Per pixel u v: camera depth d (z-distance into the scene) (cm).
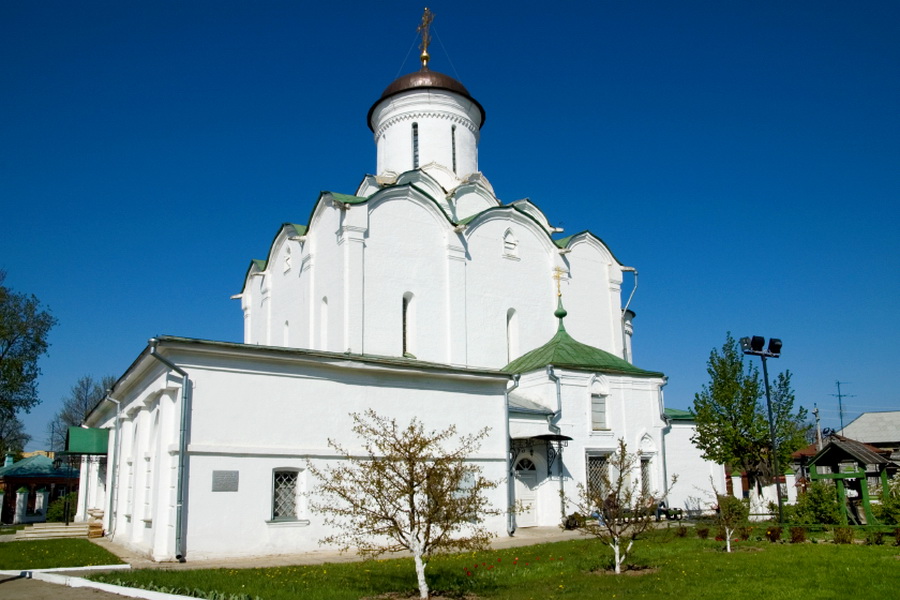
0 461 5925
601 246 3841
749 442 2852
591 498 1744
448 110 3838
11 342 5331
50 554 2075
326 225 3056
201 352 1945
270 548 1958
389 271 2967
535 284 3509
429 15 4012
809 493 2631
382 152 3922
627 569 1641
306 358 2095
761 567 1600
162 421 1922
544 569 1631
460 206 3569
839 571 1512
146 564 1786
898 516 2400
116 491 2678
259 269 3822
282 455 2027
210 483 1903
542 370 2995
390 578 1494
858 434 6162
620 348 3778
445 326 3112
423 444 1391
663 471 3197
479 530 1529
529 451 2848
